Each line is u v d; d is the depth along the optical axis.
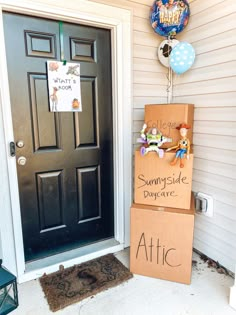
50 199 1.95
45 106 1.80
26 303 1.57
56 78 1.79
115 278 1.80
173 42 1.90
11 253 1.74
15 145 1.72
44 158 1.86
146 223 1.75
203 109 1.91
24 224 1.87
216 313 1.49
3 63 1.54
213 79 1.80
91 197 2.14
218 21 1.71
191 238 1.67
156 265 1.79
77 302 1.58
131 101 2.02
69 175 2.00
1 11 1.49
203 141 1.94
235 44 1.62
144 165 1.75
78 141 1.98
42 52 1.72
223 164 1.80
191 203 1.82
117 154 2.09
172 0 1.74
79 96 1.91
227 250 1.84
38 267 1.87
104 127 2.08
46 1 1.58
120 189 2.14
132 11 1.89
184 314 1.48
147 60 2.04
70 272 1.87
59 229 2.03
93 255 2.06
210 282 1.75
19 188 1.80
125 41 1.90
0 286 1.42
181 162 1.65
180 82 2.09
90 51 1.90
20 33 1.63
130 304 1.56
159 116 1.76
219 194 1.86
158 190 1.74
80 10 1.70
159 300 1.59
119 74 1.94
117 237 2.25
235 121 1.68
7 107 1.58
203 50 1.85
